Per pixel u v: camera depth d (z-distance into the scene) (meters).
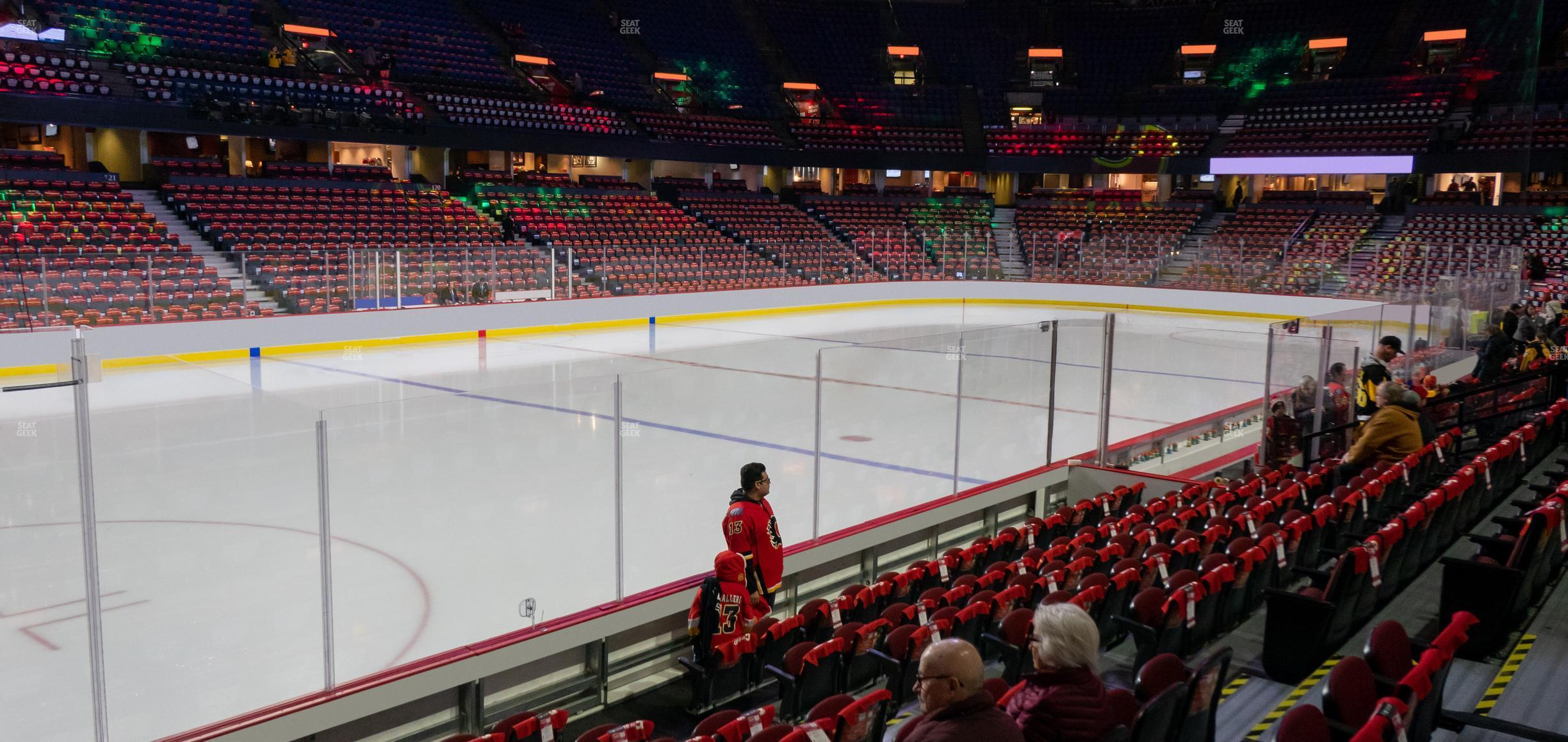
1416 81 33.84
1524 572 5.14
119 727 5.11
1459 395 10.31
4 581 6.76
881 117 37.41
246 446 10.37
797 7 39.78
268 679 5.63
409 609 6.60
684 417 13.37
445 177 28.86
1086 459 10.52
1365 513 7.21
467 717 5.95
